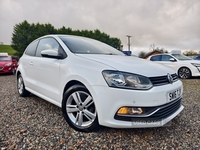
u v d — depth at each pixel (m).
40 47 3.14
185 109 3.07
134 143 1.86
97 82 1.82
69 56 2.30
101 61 1.98
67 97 2.18
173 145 1.84
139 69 1.88
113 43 34.09
